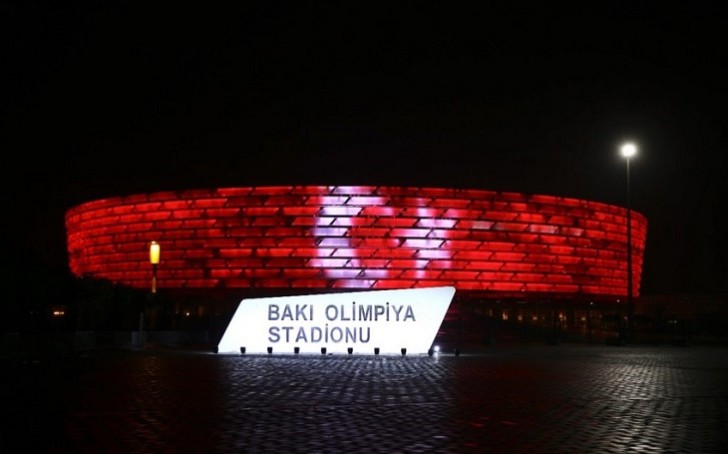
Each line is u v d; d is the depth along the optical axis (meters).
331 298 36.25
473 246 86.19
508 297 87.31
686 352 43.66
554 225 90.56
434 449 11.28
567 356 38.03
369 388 20.08
